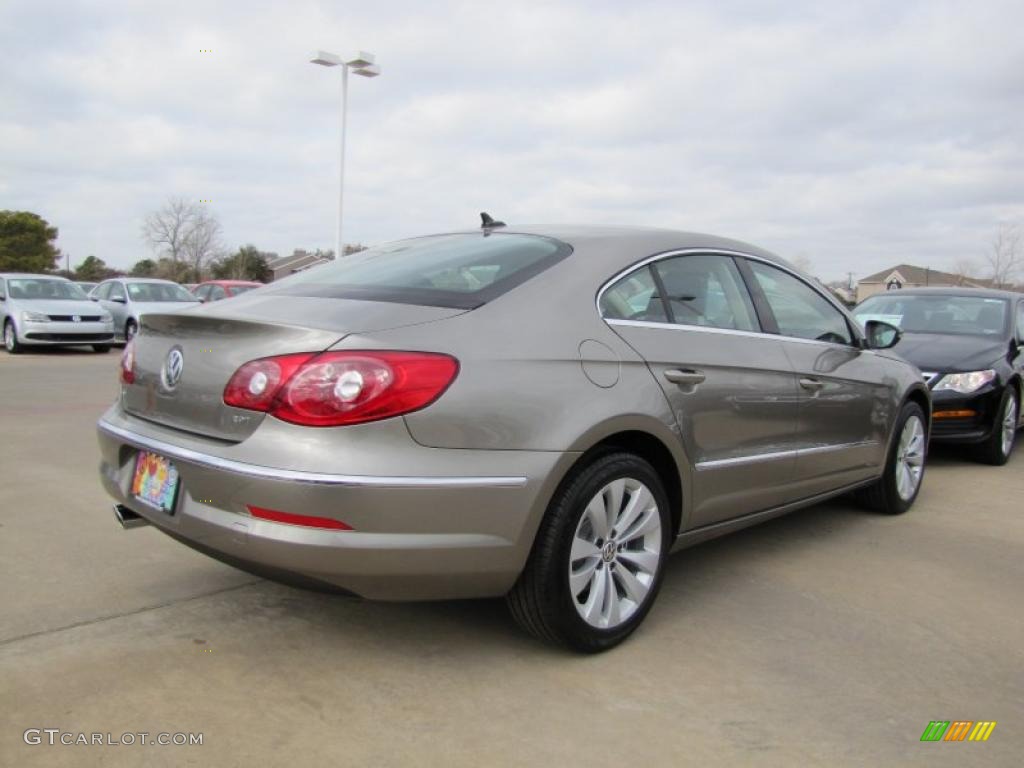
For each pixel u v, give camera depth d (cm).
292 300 299
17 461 580
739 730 252
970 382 647
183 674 276
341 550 244
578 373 287
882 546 441
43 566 371
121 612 324
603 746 241
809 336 418
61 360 1426
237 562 266
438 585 262
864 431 452
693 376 327
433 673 282
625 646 308
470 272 312
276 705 259
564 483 282
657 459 324
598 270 318
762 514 386
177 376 287
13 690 261
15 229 5916
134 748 233
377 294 295
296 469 243
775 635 321
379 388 247
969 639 323
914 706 270
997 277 5500
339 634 311
